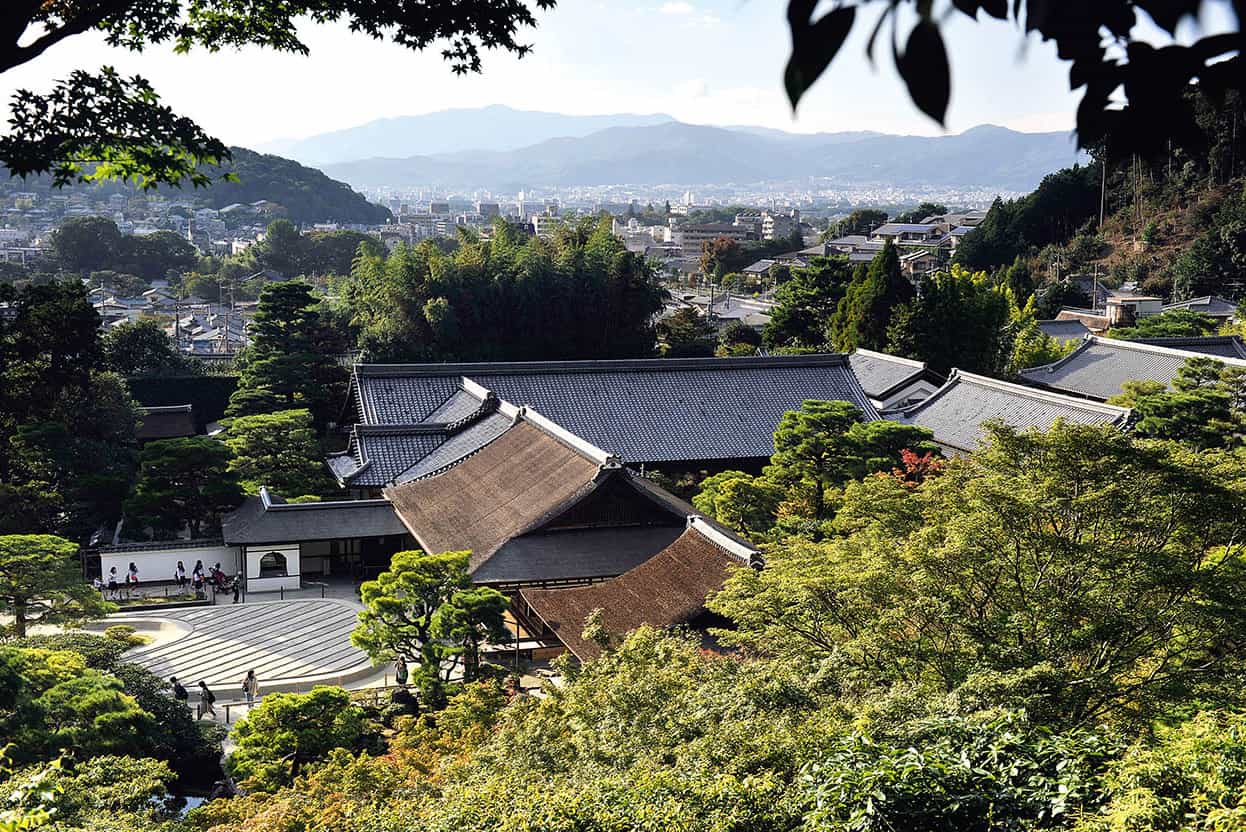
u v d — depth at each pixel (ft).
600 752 49.44
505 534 103.09
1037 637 49.85
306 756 73.05
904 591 51.70
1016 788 36.27
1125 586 48.88
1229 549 51.90
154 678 83.20
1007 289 244.63
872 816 34.99
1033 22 5.33
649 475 138.82
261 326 197.36
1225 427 127.75
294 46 32.35
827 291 224.53
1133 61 5.46
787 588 56.49
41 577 94.99
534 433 123.34
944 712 42.86
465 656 85.40
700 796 40.22
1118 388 184.85
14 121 28.78
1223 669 48.11
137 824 54.19
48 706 66.49
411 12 30.19
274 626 111.75
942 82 5.07
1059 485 51.21
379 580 86.07
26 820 38.55
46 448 136.05
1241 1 4.88
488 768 52.16
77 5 25.38
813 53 5.20
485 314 198.59
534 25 30.63
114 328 225.56
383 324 198.80
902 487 64.44
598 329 207.62
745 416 150.71
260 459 144.56
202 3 31.04
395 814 48.01
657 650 60.85
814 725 44.24
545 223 231.30
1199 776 33.73
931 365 199.93
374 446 139.95
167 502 132.57
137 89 29.73
